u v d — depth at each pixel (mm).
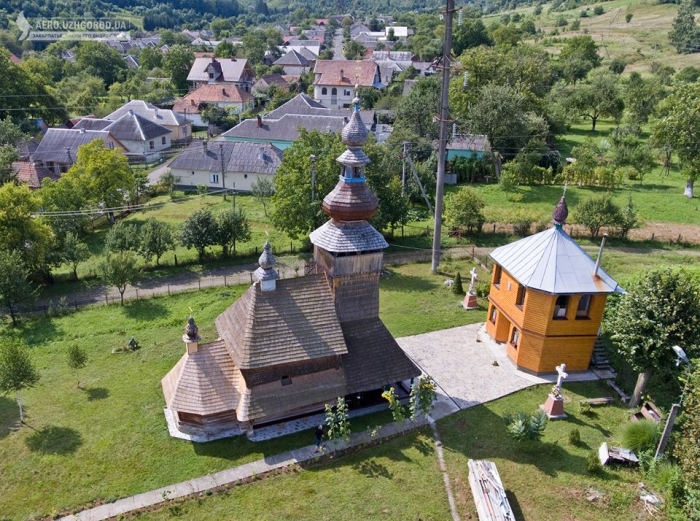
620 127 103250
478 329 40625
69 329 42000
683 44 156125
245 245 59094
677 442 25875
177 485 26250
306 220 52125
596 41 180125
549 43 182750
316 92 139125
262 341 28172
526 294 33531
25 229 47875
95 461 27812
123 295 48062
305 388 29531
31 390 34000
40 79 113562
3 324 43312
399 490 25922
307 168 52156
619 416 30875
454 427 30203
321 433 28266
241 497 25562
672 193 72188
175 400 28703
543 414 28453
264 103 143250
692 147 67812
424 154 79750
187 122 116750
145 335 40719
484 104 78000
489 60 94375
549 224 60094
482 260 53312
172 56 161000
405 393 32875
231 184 82562
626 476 26250
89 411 31719
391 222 56469
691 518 22578
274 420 30281
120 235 53000
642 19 197125
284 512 24688
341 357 30781
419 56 179750
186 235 53469
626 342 29547
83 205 64438
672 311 28500
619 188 75062
